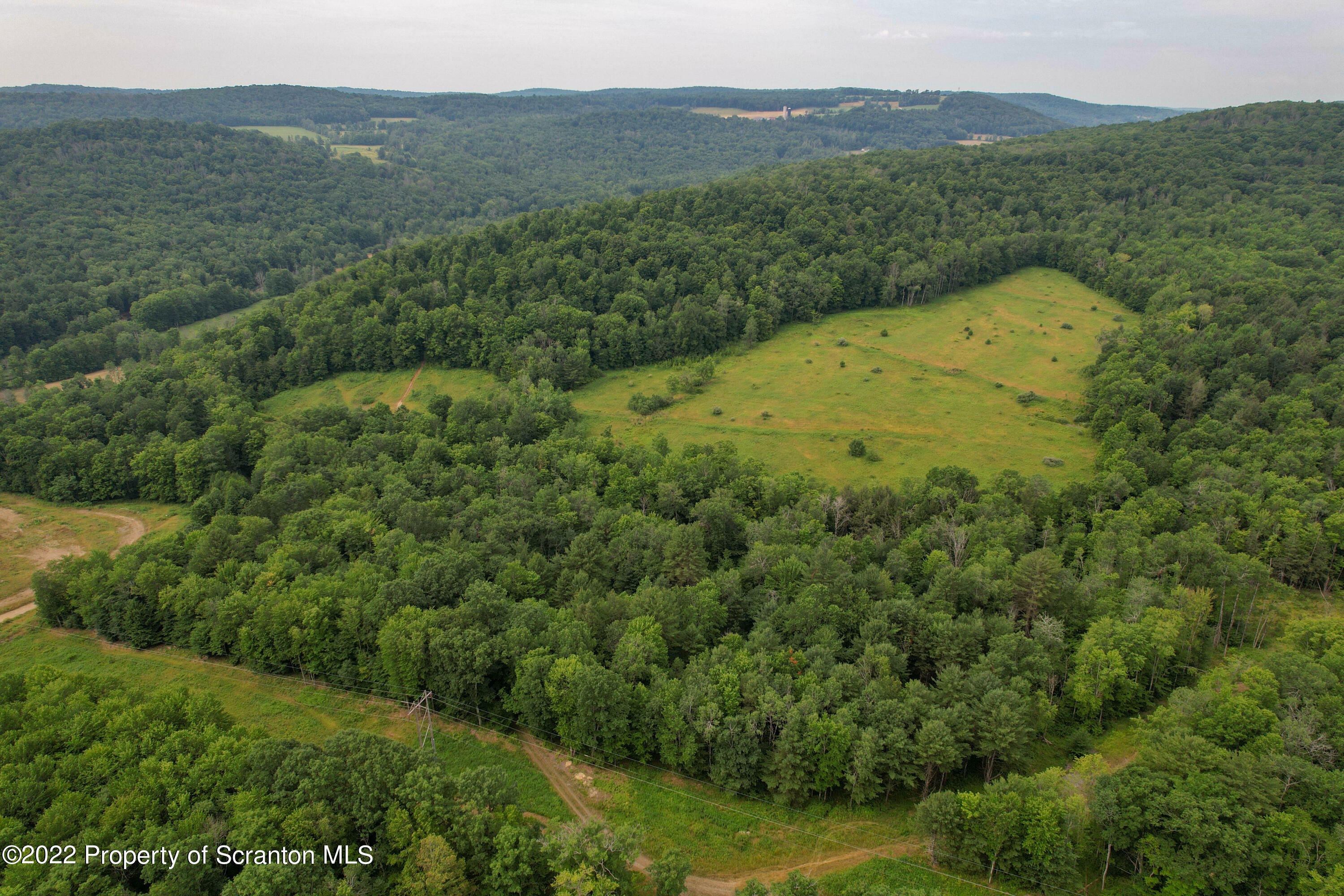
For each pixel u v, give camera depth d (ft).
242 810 194.08
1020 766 239.30
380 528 370.12
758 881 205.16
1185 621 289.53
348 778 202.28
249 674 303.27
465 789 200.54
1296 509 357.20
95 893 175.94
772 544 360.07
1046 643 285.43
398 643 267.39
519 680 257.14
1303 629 284.61
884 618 281.95
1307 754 215.92
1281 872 185.26
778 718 233.96
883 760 225.15
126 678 301.63
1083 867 207.92
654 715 244.42
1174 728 228.63
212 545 347.97
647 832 225.15
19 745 215.72
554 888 187.73
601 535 375.04
